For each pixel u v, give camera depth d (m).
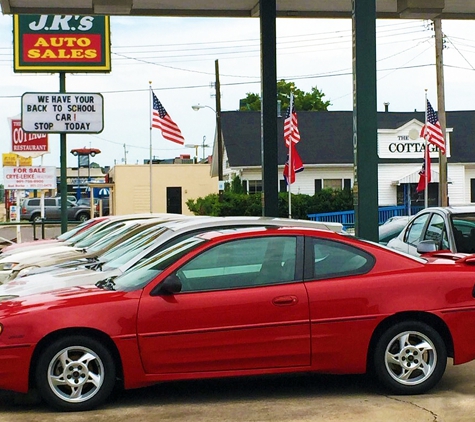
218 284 7.06
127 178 51.72
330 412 6.73
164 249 8.70
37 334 6.71
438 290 7.24
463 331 7.24
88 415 6.73
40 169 31.56
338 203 38.53
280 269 7.18
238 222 8.89
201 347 6.91
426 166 31.00
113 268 9.42
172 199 52.22
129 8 15.12
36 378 6.78
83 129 26.86
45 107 26.70
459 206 11.40
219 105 43.34
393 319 7.21
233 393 7.51
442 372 7.26
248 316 6.98
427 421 6.40
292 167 25.58
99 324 6.79
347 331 7.11
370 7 11.24
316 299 7.09
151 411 6.86
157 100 30.20
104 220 18.48
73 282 8.54
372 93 11.23
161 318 6.88
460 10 16.59
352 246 7.37
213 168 50.72
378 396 7.27
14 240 37.12
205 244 7.20
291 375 8.22
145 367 6.86
